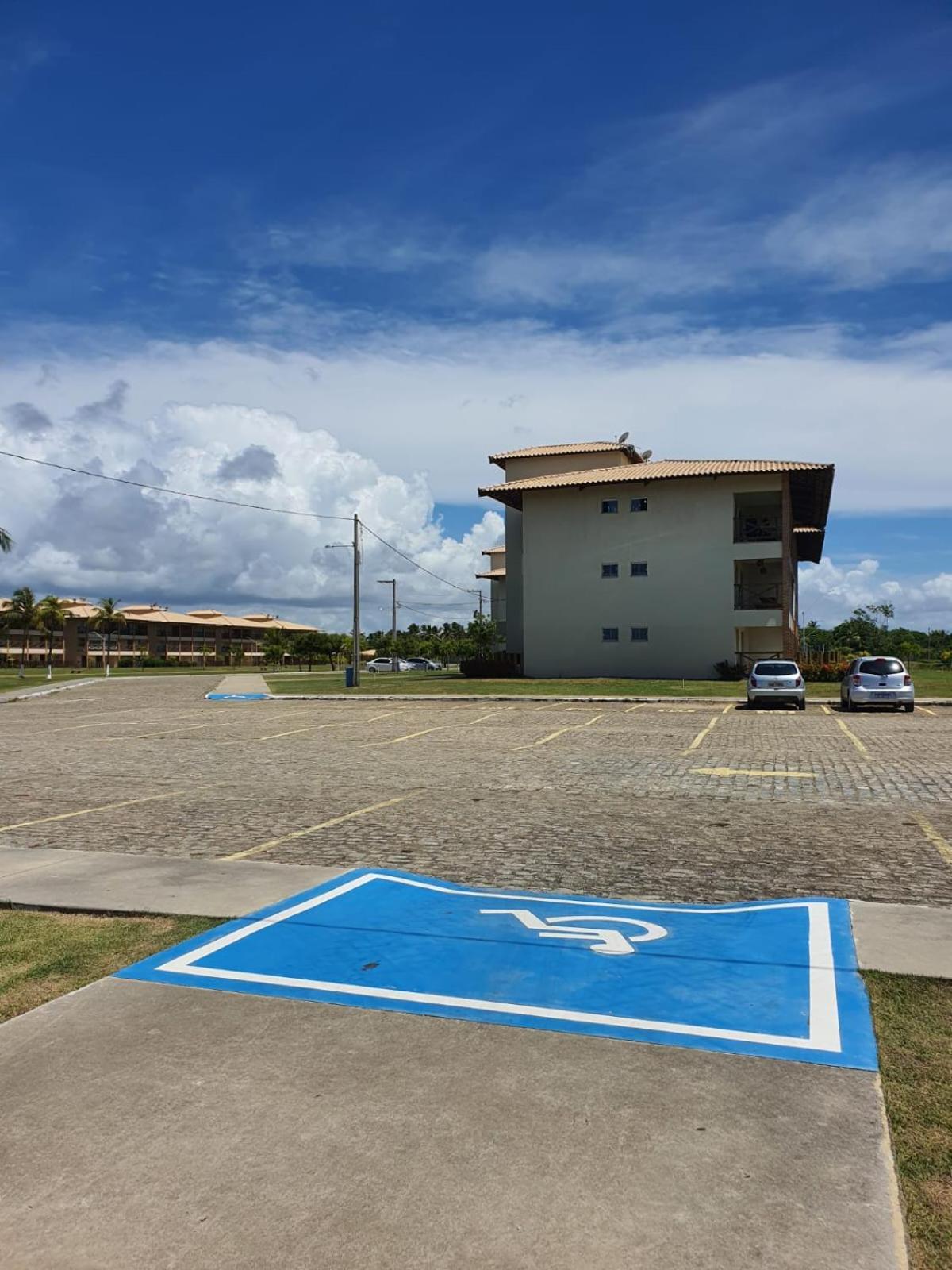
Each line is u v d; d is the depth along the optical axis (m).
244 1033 4.14
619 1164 3.04
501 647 71.62
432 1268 2.54
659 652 44.66
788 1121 3.33
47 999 4.65
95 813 10.45
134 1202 2.87
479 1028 4.20
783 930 5.69
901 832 8.99
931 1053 3.90
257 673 75.19
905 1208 2.82
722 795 11.38
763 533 48.31
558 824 9.48
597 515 45.69
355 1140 3.20
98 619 109.56
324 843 8.64
